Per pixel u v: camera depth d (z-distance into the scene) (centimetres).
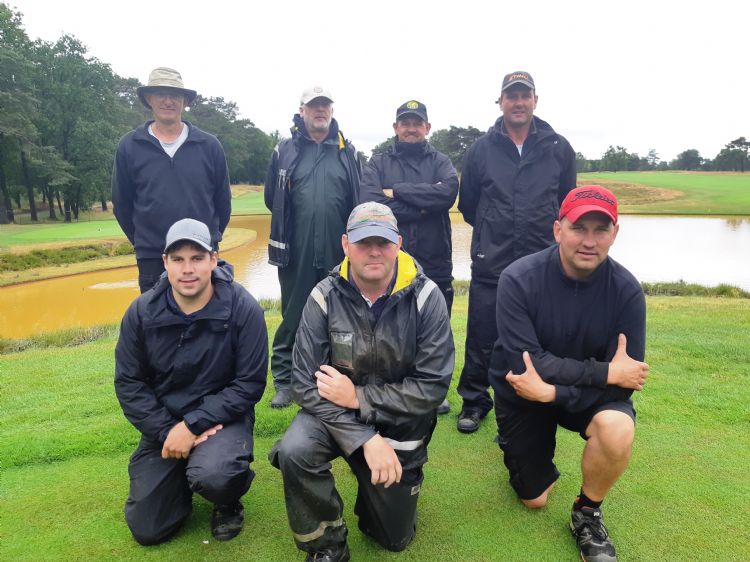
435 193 372
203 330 256
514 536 254
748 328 617
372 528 245
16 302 1312
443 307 247
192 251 243
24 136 3438
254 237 2625
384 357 242
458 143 7650
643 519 265
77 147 4009
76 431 363
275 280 1556
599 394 241
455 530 259
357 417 234
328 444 230
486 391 377
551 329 256
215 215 414
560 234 247
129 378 258
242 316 262
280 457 221
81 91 4016
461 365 506
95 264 1908
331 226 397
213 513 261
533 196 349
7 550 247
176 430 246
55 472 317
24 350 711
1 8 3472
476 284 365
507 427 266
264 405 404
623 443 224
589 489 239
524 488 270
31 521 269
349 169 404
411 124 388
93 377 481
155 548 248
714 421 371
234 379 267
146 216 377
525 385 244
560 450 338
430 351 239
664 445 338
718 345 539
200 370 261
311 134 400
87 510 279
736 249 2203
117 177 381
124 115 4875
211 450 244
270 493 295
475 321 366
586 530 241
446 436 360
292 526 228
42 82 3900
